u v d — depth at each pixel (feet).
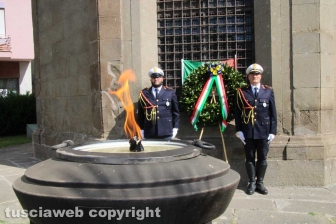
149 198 6.13
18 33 65.87
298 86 17.70
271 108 16.29
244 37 19.24
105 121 18.99
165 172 6.59
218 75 17.33
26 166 24.03
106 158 6.78
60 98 24.13
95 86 19.47
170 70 19.97
